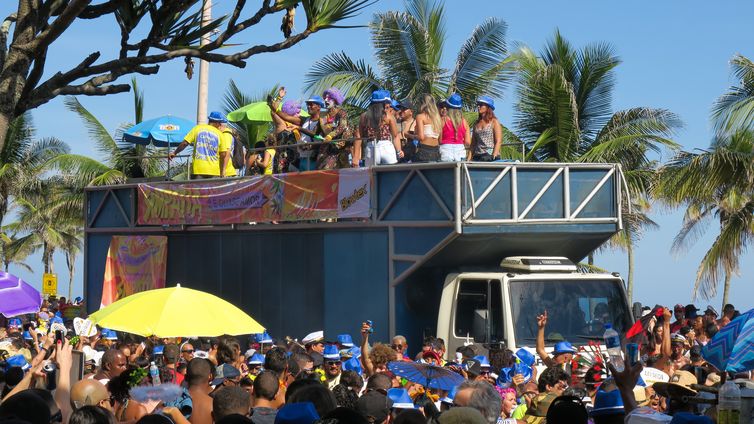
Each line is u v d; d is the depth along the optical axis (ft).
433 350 65.62
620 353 34.76
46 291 152.66
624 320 70.90
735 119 116.47
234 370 50.14
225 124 96.73
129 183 100.68
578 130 146.92
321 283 79.56
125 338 70.23
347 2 34.17
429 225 71.56
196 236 91.61
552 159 148.25
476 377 52.90
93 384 36.63
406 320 74.38
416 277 74.43
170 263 94.02
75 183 206.59
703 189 120.67
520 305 68.03
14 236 297.74
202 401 41.98
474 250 72.38
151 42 33.76
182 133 117.91
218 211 88.07
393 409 38.81
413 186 73.26
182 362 59.72
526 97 149.18
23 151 236.63
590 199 74.95
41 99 32.65
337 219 79.77
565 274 70.18
